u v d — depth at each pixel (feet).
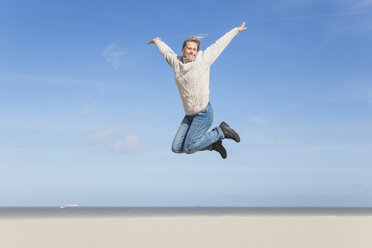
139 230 57.00
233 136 19.84
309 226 65.57
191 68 18.20
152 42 20.97
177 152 19.77
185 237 47.55
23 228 60.18
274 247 39.19
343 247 40.14
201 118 18.94
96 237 47.24
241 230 57.21
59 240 44.39
